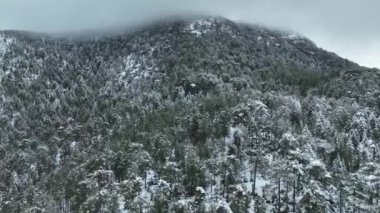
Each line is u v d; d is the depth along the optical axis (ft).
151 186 493.77
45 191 547.90
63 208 519.60
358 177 474.90
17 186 593.42
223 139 550.77
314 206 422.00
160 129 616.80
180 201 428.97
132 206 436.76
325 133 610.24
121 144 585.63
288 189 462.19
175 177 481.46
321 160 538.06
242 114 598.75
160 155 535.19
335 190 471.62
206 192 469.57
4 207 531.09
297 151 483.51
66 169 592.19
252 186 474.90
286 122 586.04
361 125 629.92
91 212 438.40
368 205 456.86
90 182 490.90
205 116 595.06
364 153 581.53
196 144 562.66
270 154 530.27
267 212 445.37
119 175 520.83
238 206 426.92
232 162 480.64
